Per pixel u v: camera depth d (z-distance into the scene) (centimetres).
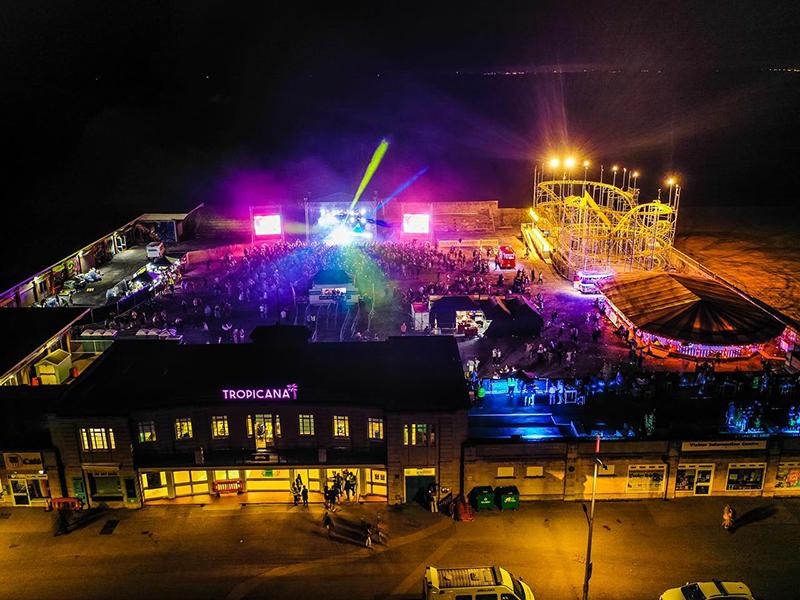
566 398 5125
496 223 11331
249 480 4703
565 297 8075
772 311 6750
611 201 11431
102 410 4322
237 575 3906
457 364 4912
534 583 3809
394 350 5112
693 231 11600
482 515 4425
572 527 4294
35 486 4531
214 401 4450
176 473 4600
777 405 5012
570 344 6731
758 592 3712
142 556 4081
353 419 4484
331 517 4431
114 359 5012
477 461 4450
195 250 10031
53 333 6250
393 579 3853
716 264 9806
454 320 7012
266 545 4172
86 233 9512
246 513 4503
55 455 4428
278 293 8388
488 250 10044
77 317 6612
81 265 8744
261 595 3747
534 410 5000
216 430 4572
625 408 5009
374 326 7331
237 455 4544
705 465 4488
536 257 9644
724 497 4569
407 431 4384
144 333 6744
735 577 3838
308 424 4556
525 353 6538
